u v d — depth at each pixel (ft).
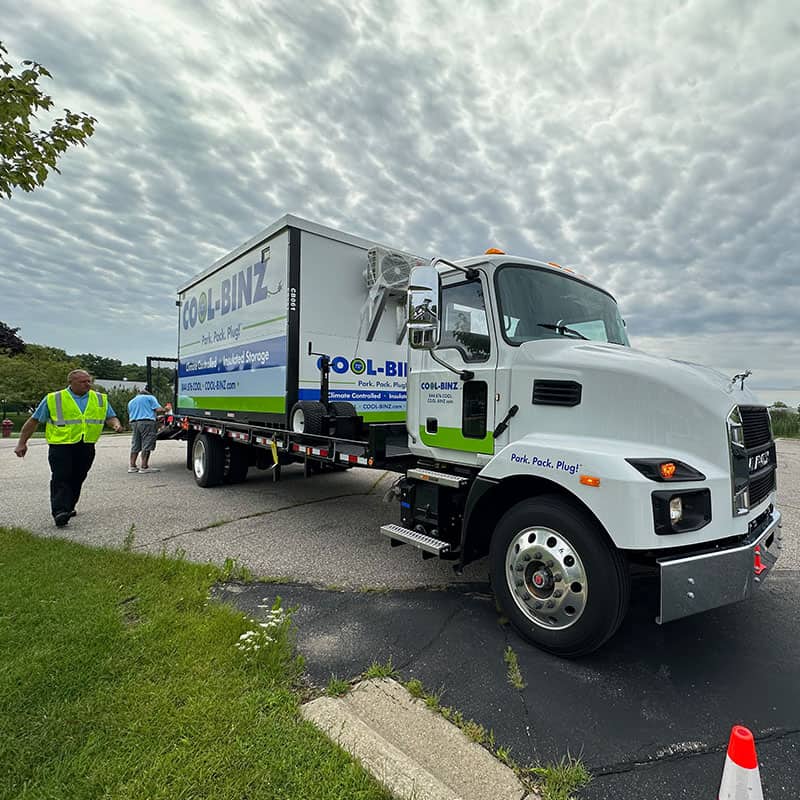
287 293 17.24
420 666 8.78
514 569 9.80
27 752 6.05
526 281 11.69
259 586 12.51
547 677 8.50
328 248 18.08
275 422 18.28
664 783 6.18
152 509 20.68
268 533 17.24
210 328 24.20
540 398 10.17
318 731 6.63
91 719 6.68
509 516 10.00
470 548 11.00
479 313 11.54
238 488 25.46
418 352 13.20
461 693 7.98
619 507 8.09
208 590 11.60
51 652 8.21
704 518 8.34
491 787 6.02
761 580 8.89
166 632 9.08
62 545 14.30
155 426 31.37
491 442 11.09
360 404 19.08
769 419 11.36
